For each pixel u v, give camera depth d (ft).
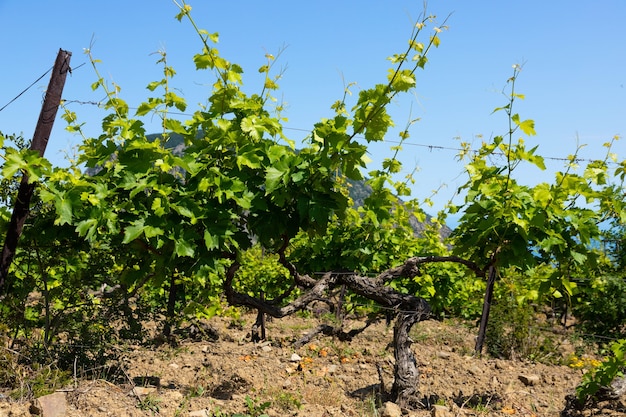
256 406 18.62
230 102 18.78
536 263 20.24
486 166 19.69
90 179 17.84
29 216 20.65
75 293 22.00
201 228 17.93
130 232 16.78
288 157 17.52
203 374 24.21
